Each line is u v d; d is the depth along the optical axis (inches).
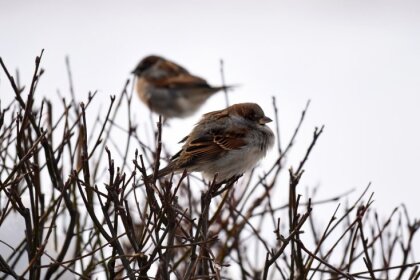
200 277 280.8
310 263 300.2
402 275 334.6
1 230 338.3
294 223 290.8
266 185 368.2
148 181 275.9
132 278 274.8
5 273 298.7
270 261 286.2
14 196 287.1
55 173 310.0
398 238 339.6
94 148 293.9
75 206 332.2
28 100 291.6
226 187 348.2
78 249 340.5
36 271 297.7
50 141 329.7
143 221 279.0
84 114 283.1
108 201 277.7
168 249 281.3
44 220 310.5
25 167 308.0
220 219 374.9
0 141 328.8
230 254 359.9
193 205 387.9
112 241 275.4
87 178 281.7
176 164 397.1
